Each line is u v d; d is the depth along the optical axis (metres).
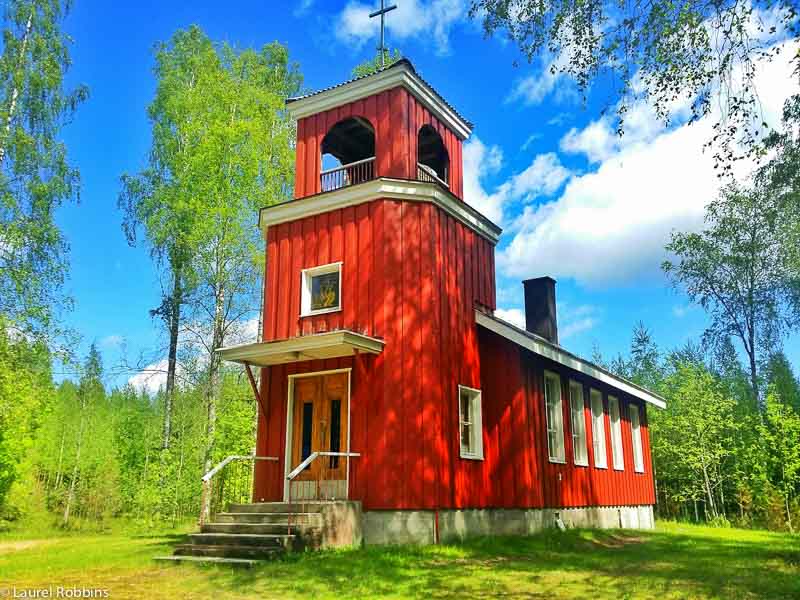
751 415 28.70
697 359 34.84
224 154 20.81
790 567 10.25
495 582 8.58
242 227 20.92
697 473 28.56
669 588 8.20
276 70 25.19
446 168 16.30
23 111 19.97
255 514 11.35
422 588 8.17
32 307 18.55
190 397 27.92
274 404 13.71
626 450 20.59
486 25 10.39
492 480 14.36
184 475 24.56
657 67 9.63
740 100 9.45
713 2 8.98
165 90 24.12
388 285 13.01
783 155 12.66
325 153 16.80
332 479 12.71
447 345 13.69
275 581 8.59
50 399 25.41
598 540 14.62
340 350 12.51
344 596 7.72
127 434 39.72
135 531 21.67
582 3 9.65
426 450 12.48
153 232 22.41
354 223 13.70
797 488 26.61
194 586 8.48
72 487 37.91
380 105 14.67
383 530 11.91
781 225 26.91
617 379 19.41
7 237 18.48
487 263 15.97
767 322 29.56
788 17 8.93
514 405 14.49
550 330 18.86
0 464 26.52
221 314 21.61
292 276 14.25
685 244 31.14
